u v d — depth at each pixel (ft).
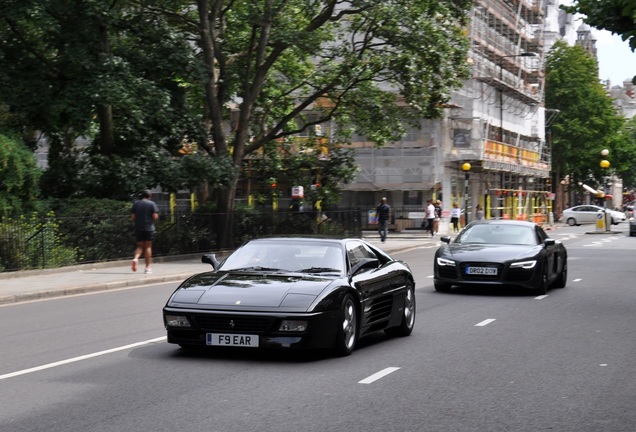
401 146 198.18
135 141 108.99
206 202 122.42
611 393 28.63
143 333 42.55
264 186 149.18
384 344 39.37
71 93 95.25
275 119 134.00
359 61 115.44
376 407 26.09
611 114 299.58
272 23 116.67
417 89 114.11
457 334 42.86
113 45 108.58
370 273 38.58
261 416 24.68
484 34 228.02
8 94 96.58
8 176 82.02
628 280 76.64
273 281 35.01
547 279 63.31
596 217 270.26
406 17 110.22
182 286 35.58
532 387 29.55
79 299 60.80
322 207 142.82
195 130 110.11
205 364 33.40
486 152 207.21
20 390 28.45
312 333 33.04
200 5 110.73
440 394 28.19
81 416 24.58
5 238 77.05
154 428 23.15
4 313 52.70
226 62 118.83
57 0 95.09
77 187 104.73
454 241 66.03
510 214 246.06
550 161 284.82
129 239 93.30
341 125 133.69
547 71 298.97
